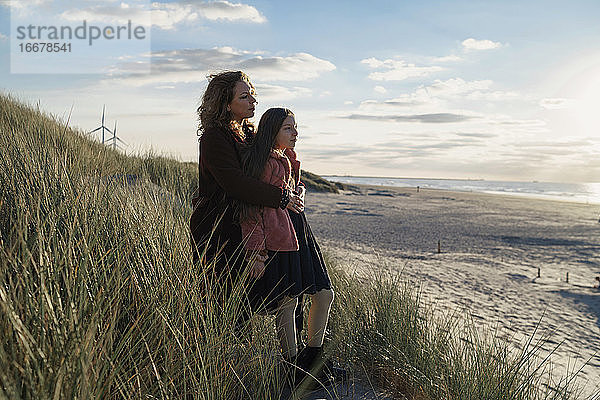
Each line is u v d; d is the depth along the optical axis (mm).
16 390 1311
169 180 6281
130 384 1802
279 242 2559
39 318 1604
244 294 2488
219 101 2580
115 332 1980
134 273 2357
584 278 14453
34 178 3191
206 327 2232
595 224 35094
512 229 29094
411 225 28312
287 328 2693
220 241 2570
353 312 3740
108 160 5285
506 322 8555
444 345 3498
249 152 2566
